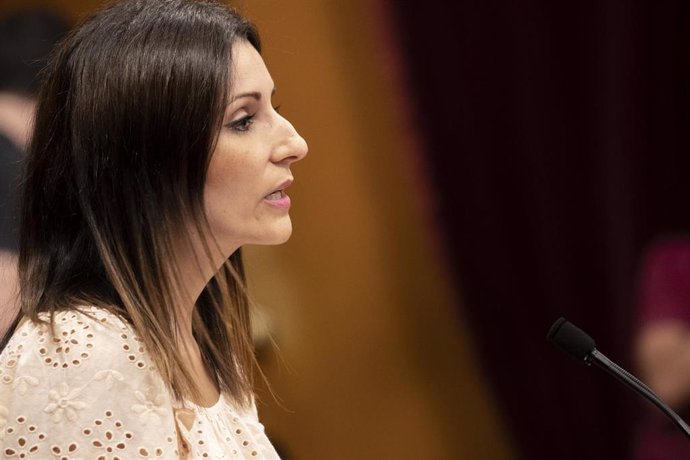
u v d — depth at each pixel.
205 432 4.44
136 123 4.23
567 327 5.03
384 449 9.49
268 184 4.44
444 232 9.45
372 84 9.30
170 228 4.27
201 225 4.33
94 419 4.05
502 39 9.35
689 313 9.27
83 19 4.62
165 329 4.29
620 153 9.41
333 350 9.38
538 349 9.50
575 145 9.43
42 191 4.46
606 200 9.42
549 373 9.52
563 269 9.46
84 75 4.31
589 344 5.00
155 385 4.21
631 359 9.40
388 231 9.44
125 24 4.34
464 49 9.33
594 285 9.46
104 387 4.09
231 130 4.37
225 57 4.30
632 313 9.42
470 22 9.31
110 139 4.25
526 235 9.47
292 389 9.30
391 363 9.48
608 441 9.60
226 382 5.04
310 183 9.34
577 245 9.47
